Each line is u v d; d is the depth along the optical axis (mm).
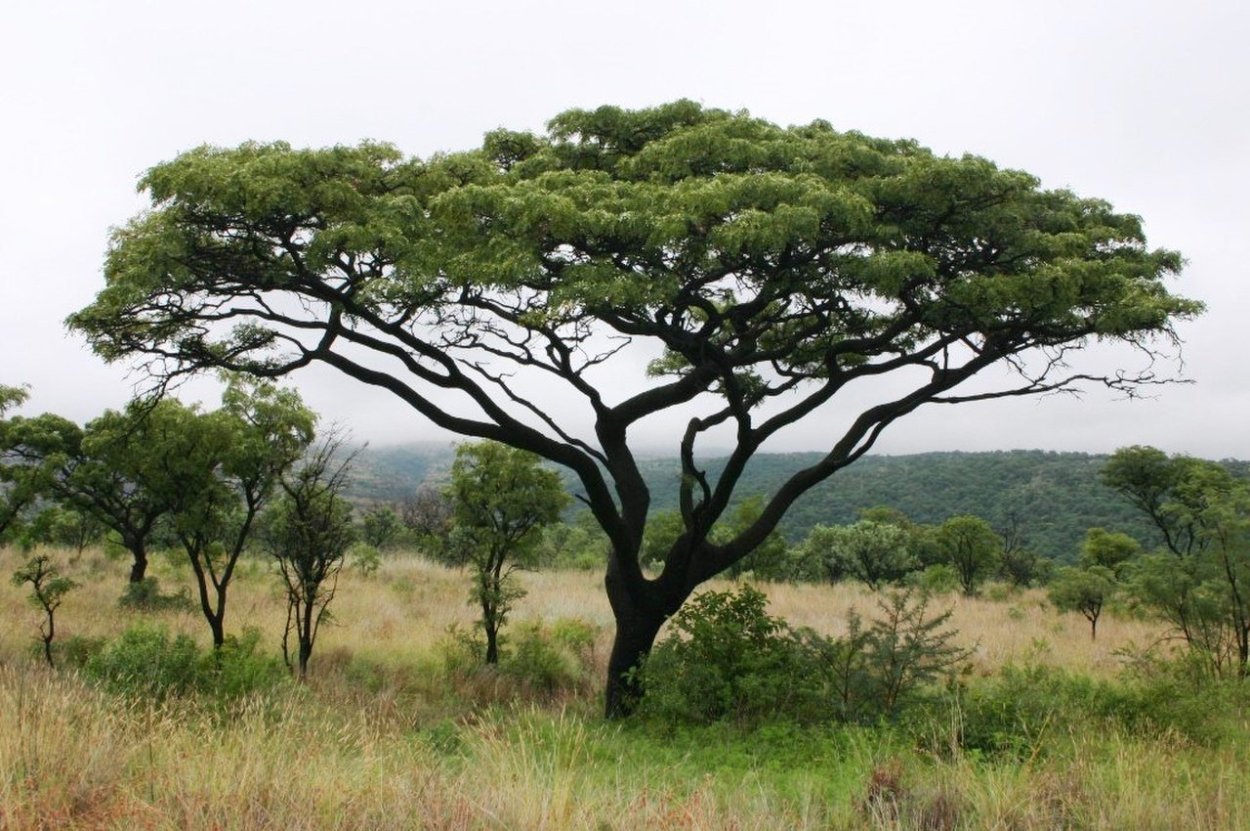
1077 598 18609
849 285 10352
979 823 5184
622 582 11789
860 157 10297
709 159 10164
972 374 11992
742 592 10930
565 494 14727
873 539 33469
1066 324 11102
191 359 10508
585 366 11906
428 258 9078
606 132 11664
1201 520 12344
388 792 5117
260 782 5012
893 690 9266
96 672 8727
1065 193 12141
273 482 12172
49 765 5094
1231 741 7738
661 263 9789
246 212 9000
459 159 10523
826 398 12000
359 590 20969
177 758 5355
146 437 11859
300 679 10930
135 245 9266
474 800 5109
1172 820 5281
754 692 9422
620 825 5016
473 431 10945
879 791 5621
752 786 6531
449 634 15281
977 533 32938
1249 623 11844
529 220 8820
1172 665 10719
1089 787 5777
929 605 22766
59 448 17984
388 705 10375
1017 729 7773
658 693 9898
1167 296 10320
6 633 13203
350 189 9141
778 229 8422
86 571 21719
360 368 10633
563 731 8125
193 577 21422
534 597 21547
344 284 10234
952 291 10094
